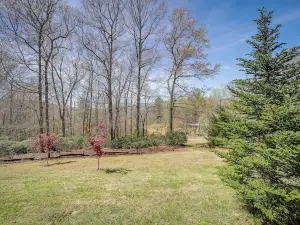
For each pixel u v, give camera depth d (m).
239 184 4.11
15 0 13.71
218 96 34.66
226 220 4.28
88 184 6.77
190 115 32.59
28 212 4.70
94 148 9.02
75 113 29.36
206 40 17.38
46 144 11.44
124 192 6.00
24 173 8.38
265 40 4.02
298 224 3.60
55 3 14.92
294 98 3.26
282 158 3.23
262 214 4.14
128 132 37.81
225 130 4.90
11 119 19.86
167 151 14.36
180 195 5.73
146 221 4.28
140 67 19.55
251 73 4.11
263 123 3.61
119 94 24.72
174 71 18.69
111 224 4.16
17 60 15.09
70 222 4.25
